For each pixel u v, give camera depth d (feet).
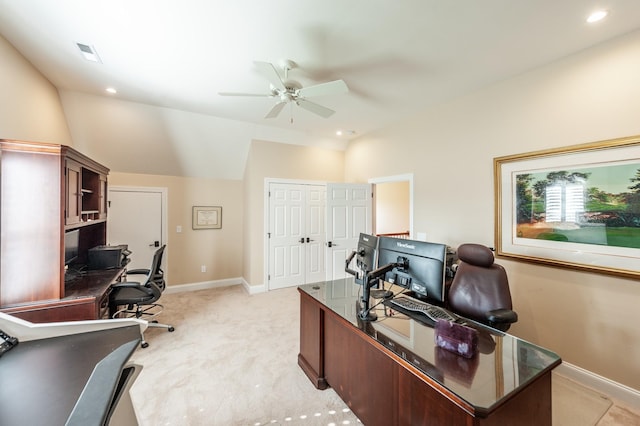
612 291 7.03
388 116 13.01
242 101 11.44
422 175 12.41
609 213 7.03
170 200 15.23
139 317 11.06
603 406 6.57
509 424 3.57
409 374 4.40
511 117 9.11
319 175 17.24
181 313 12.24
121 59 8.20
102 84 9.95
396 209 22.89
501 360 4.10
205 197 16.14
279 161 15.92
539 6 5.86
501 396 3.31
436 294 5.23
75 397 3.11
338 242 15.38
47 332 4.40
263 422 5.96
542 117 8.35
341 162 18.06
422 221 12.35
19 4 5.94
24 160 6.75
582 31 6.71
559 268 7.94
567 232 7.77
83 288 8.02
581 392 7.08
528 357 4.18
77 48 7.64
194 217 15.84
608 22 6.36
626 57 6.78
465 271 7.48
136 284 9.48
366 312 5.60
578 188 7.57
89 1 5.83
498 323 6.05
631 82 6.71
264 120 13.87
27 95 8.36
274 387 7.11
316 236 17.11
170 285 15.24
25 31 6.89
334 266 15.29
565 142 7.86
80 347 4.19
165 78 9.41
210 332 10.36
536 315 8.46
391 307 6.23
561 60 7.94
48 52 7.87
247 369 7.93
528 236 8.64
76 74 9.21
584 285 7.50
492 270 7.08
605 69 7.11
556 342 8.01
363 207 15.92
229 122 13.96
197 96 10.94
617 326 6.93
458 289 7.39
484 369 3.87
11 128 7.58
